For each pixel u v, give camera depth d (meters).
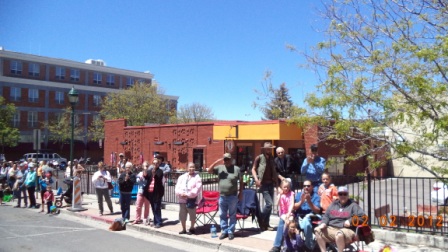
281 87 33.28
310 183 7.74
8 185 18.20
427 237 7.82
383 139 7.77
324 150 22.48
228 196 8.69
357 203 7.80
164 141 32.34
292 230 7.30
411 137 8.05
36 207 15.63
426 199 15.59
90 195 17.28
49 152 52.56
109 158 38.19
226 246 8.20
